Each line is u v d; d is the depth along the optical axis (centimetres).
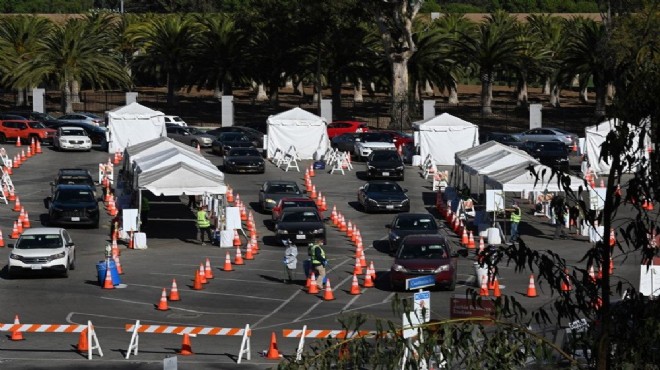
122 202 9331
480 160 10019
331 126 15275
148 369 4888
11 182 10750
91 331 5088
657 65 1980
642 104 1969
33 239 7331
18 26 18825
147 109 13775
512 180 8638
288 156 12712
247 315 6197
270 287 7062
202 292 6862
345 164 12644
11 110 18412
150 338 5600
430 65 18200
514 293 6731
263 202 10081
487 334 2023
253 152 12531
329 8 17488
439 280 6819
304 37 18025
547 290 6806
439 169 12838
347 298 6731
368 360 1936
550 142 13100
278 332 5741
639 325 1955
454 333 1950
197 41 18750
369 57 18150
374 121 18462
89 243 8606
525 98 19762
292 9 17825
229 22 18550
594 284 2056
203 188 8694
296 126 13350
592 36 16750
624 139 1978
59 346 5375
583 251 8200
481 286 6544
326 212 10225
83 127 14825
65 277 7275
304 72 19138
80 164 12825
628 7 12938
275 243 8756
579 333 2236
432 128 13038
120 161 13050
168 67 19188
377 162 11919
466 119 18538
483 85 18612
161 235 9019
